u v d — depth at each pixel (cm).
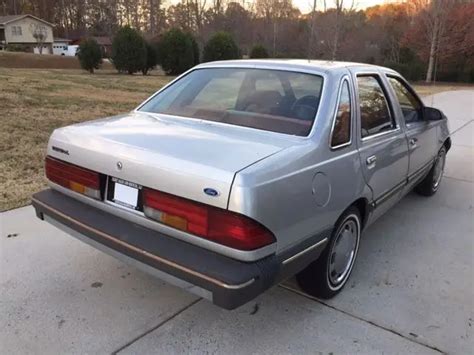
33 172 546
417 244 400
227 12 5153
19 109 911
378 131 338
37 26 6462
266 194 220
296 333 270
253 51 2655
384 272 347
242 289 212
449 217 467
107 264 343
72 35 8281
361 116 314
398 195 399
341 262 312
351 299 308
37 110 925
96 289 309
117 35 2434
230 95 323
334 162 271
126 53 2389
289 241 239
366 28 3934
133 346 255
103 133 279
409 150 393
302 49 3669
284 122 282
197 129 286
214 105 320
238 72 337
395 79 405
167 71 2439
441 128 501
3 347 250
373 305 302
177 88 358
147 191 241
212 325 275
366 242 402
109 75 2202
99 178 267
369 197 321
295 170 240
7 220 411
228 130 283
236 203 212
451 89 2580
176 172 227
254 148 247
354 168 292
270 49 4006
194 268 218
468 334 275
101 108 1041
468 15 3656
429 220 457
